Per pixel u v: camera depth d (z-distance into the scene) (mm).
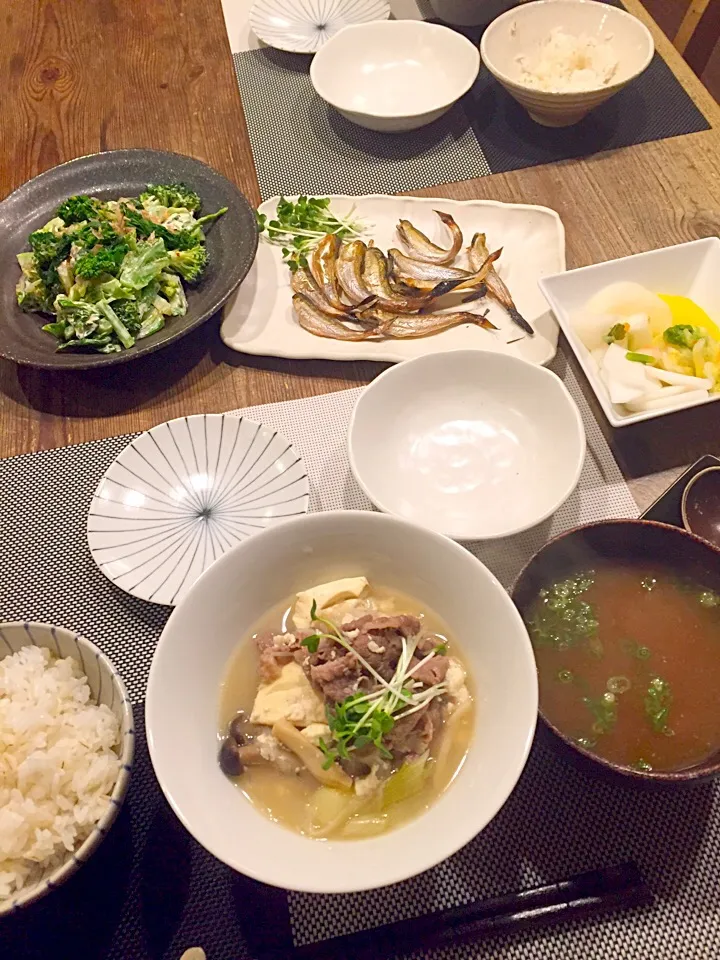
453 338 526
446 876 355
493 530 440
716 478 436
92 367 487
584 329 495
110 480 458
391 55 696
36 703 349
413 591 372
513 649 327
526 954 340
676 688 367
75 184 601
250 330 537
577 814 368
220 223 576
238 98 700
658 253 509
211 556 435
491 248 576
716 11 822
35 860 329
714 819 366
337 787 327
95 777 336
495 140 653
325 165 646
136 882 355
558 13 663
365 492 428
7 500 472
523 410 476
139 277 526
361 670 339
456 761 336
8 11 793
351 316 536
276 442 469
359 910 349
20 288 542
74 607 430
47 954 341
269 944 342
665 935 341
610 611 386
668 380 473
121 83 719
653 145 638
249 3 784
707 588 386
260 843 309
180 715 324
